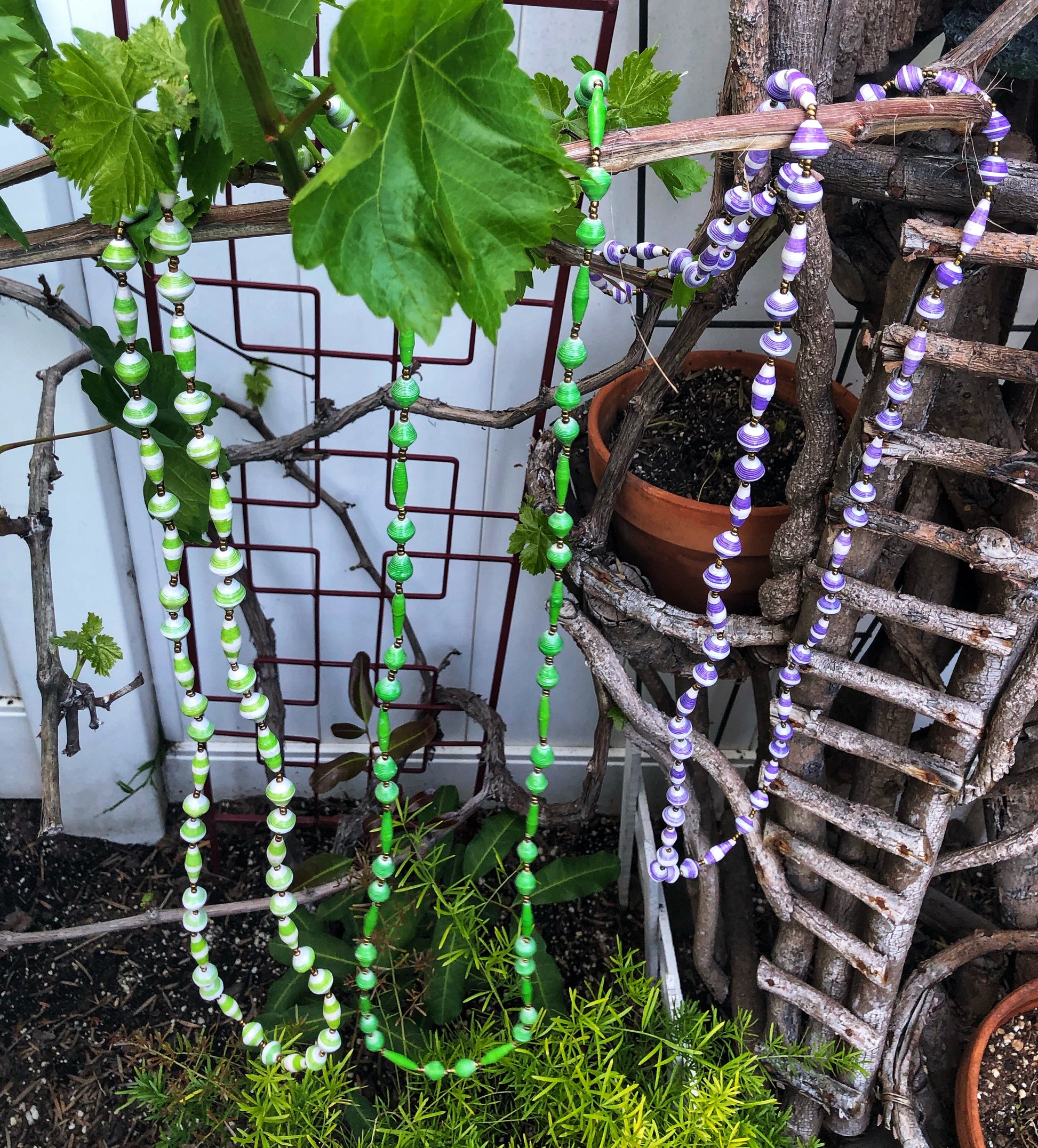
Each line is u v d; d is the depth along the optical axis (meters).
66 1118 1.21
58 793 0.84
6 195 0.96
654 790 1.55
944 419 0.81
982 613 0.83
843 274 0.85
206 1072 1.11
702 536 0.88
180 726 1.46
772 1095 1.04
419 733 1.33
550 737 1.54
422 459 1.18
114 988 1.33
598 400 0.98
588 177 0.54
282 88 0.51
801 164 0.57
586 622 0.96
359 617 1.40
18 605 1.25
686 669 0.99
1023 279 0.85
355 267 0.40
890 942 0.97
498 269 0.42
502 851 1.32
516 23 0.96
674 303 0.70
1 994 1.31
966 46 0.63
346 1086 1.09
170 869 1.47
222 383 1.17
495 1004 1.26
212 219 0.55
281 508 1.28
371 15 0.36
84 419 1.11
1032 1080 1.02
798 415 1.00
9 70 0.49
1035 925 1.06
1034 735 0.92
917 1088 1.07
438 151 0.40
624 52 0.98
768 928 1.35
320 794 1.53
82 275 1.06
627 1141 0.89
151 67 0.52
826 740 0.89
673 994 1.09
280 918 0.86
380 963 1.20
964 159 0.65
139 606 1.33
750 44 0.64
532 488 0.97
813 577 0.82
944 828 0.92
